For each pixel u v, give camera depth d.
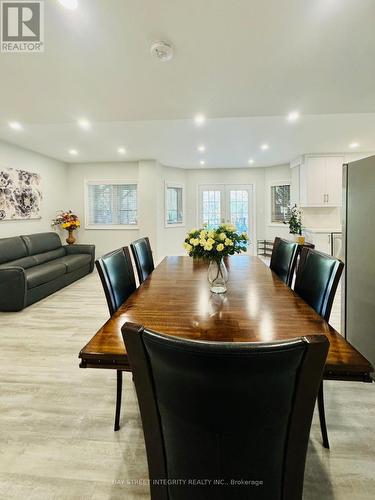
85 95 2.56
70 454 1.49
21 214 5.27
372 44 1.84
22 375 2.21
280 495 0.80
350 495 1.26
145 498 1.26
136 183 6.89
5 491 1.29
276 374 0.67
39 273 4.12
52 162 6.35
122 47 1.86
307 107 2.88
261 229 8.00
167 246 7.62
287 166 7.40
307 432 0.76
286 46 1.85
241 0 1.47
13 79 2.26
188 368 0.67
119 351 1.04
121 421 1.72
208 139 4.89
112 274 1.75
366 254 2.15
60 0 1.47
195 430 0.75
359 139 4.98
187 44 1.83
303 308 1.51
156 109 2.87
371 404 1.86
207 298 1.71
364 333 2.20
